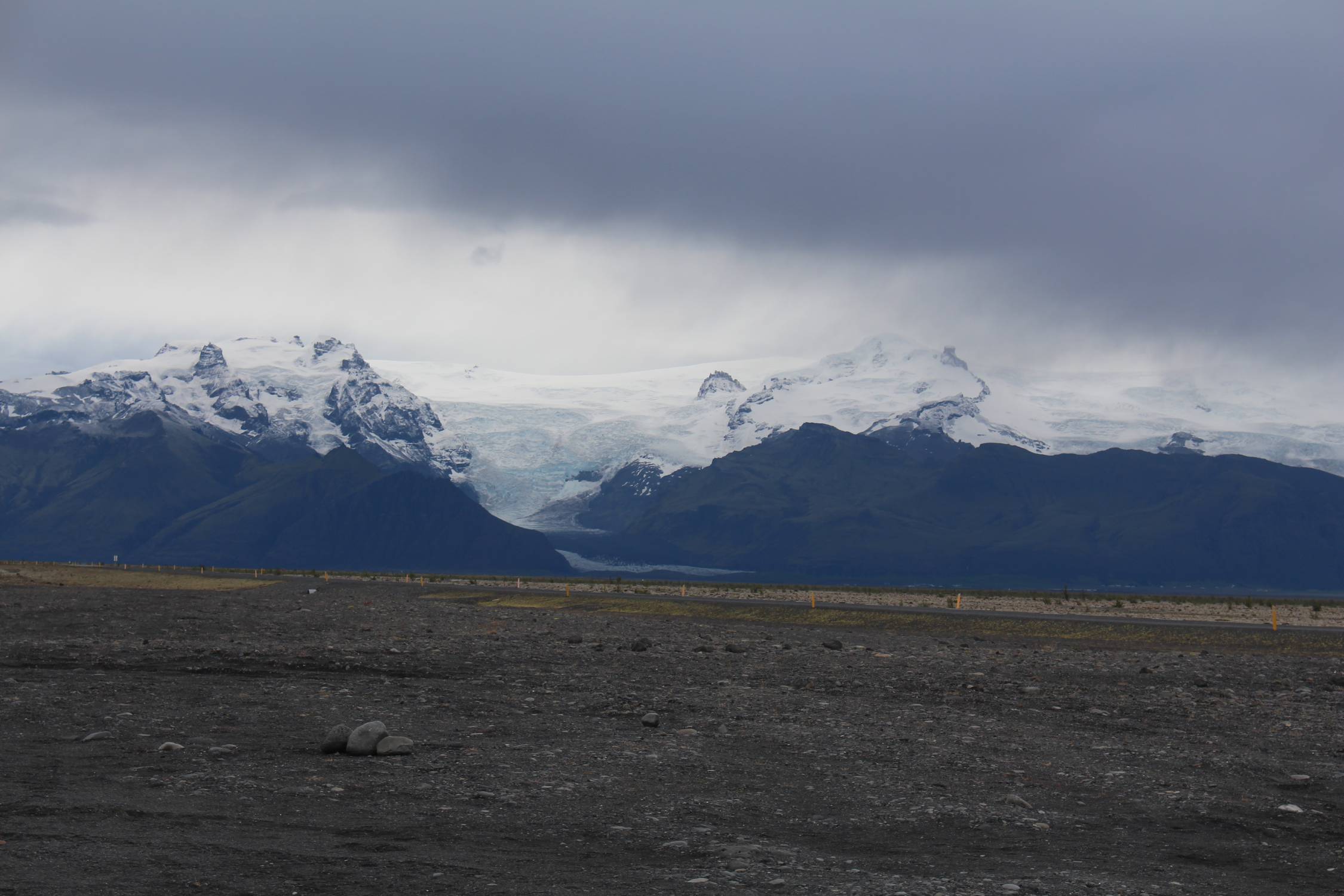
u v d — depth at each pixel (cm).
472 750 2848
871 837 2150
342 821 2138
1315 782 2716
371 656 5322
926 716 3678
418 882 1770
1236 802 2491
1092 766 2869
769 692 4200
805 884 1808
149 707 3519
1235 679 5084
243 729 3148
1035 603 12575
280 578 18250
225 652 5297
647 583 18388
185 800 2267
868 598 13700
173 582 15238
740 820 2241
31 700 3581
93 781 2420
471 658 5353
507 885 1770
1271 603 13375
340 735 2825
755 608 10288
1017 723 3584
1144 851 2095
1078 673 5197
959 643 7156
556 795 2386
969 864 1970
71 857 1839
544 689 4194
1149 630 8019
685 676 4778
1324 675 5275
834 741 3138
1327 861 2044
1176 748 3156
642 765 2720
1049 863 1994
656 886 1781
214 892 1688
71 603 9088
